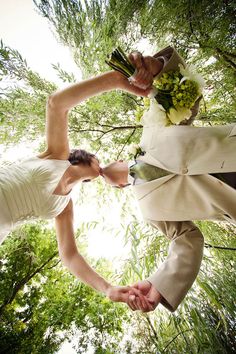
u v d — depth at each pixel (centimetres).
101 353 523
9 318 539
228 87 286
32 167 182
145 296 150
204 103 297
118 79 158
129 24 291
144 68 146
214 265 264
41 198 177
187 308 237
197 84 154
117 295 154
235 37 271
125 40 295
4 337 513
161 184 160
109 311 449
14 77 307
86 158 202
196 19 259
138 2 277
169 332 269
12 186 172
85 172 201
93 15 290
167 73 154
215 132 150
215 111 296
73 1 295
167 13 260
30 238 534
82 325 540
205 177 150
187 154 149
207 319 252
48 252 572
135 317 327
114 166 193
